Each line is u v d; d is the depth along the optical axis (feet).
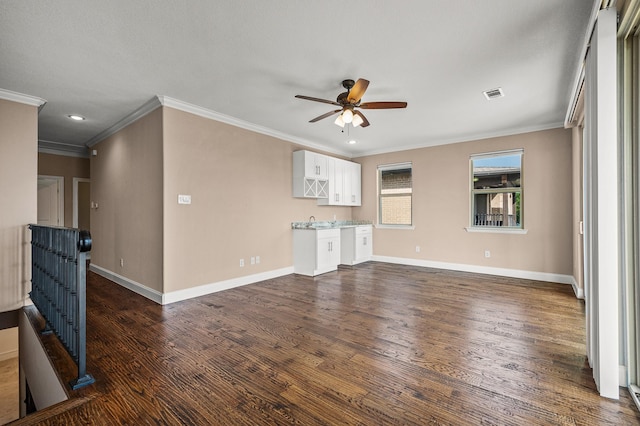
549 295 12.79
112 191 15.78
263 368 7.02
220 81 10.38
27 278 11.53
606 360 5.93
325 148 20.31
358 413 5.47
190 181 12.75
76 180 21.07
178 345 8.22
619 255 6.24
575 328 9.26
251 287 14.37
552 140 15.17
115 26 7.30
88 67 9.35
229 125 14.30
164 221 11.87
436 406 5.65
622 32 6.05
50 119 14.25
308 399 5.89
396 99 11.87
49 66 9.26
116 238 15.34
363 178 22.22
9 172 11.18
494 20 7.13
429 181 19.06
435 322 9.80
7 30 7.39
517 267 16.15
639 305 6.00
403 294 13.05
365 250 20.72
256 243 15.52
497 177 16.97
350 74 9.83
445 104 12.41
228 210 14.21
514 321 9.86
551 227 15.24
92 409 5.64
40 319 10.32
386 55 8.69
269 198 16.28
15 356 14.75
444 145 18.48
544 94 11.40
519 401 5.79
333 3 6.53
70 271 7.04
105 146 16.53
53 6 6.54
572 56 8.68
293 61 9.02
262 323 9.77
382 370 6.91
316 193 18.25
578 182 12.69
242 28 7.42
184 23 7.21
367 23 7.24
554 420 5.26
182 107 12.36
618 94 6.23
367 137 17.81
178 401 5.85
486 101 12.10
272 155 16.49
